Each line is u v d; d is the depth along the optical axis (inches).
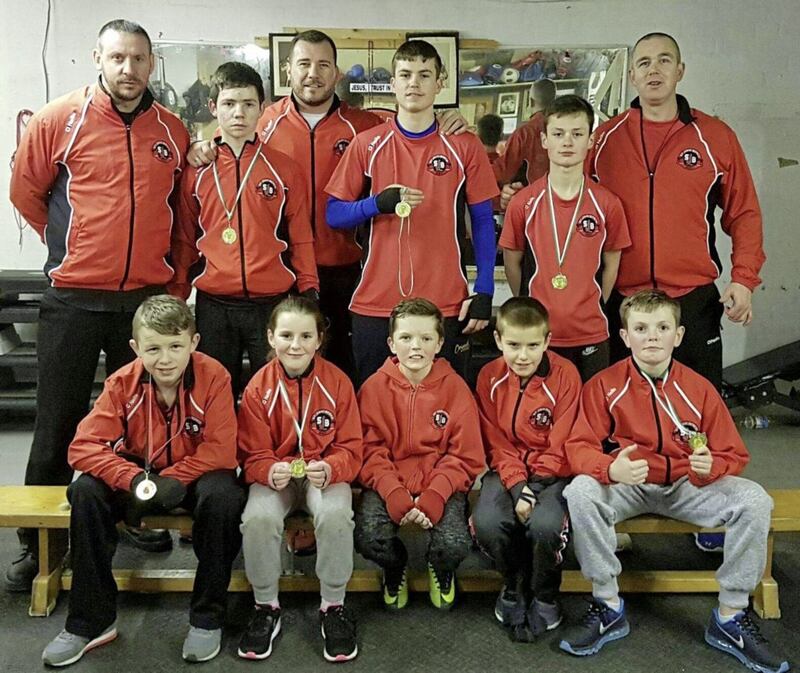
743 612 80.8
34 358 157.2
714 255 104.9
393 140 98.4
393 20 167.6
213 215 97.0
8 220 170.9
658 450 87.7
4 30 163.5
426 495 85.0
